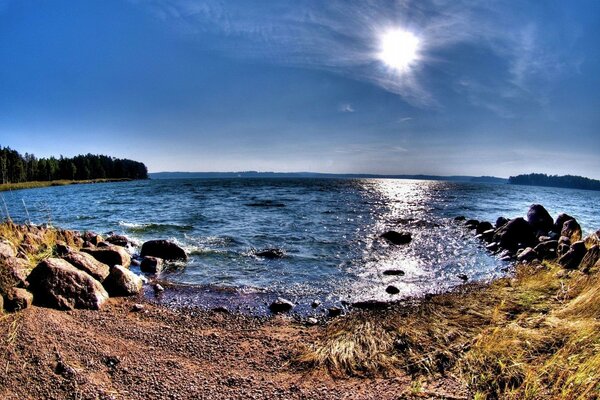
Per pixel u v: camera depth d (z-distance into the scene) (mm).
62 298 6449
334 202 34531
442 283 9734
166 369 4793
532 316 5938
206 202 33156
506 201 42750
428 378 4492
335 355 5168
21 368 4340
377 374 4691
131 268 10570
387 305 7871
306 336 6203
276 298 8391
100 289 7324
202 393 4258
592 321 5082
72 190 59156
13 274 6254
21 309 5734
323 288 9188
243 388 4402
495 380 4094
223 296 8453
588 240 10617
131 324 6293
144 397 4109
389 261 12164
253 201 34562
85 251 10039
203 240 14945
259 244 14406
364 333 5848
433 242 15547
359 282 9750
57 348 4867
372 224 20188
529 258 12008
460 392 4105
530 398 3697
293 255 12695
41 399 3912
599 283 5930
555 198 60094
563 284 7785
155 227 18094
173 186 74875
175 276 10031
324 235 16609
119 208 27953
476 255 13266
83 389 4117
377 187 80625
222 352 5449
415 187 87812
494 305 6969
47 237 10891
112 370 4629
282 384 4512
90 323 6043
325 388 4402
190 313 7215
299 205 30781
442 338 5551
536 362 4328
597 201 61000
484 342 4949
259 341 5926
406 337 5602
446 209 30016
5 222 11055
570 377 3684
